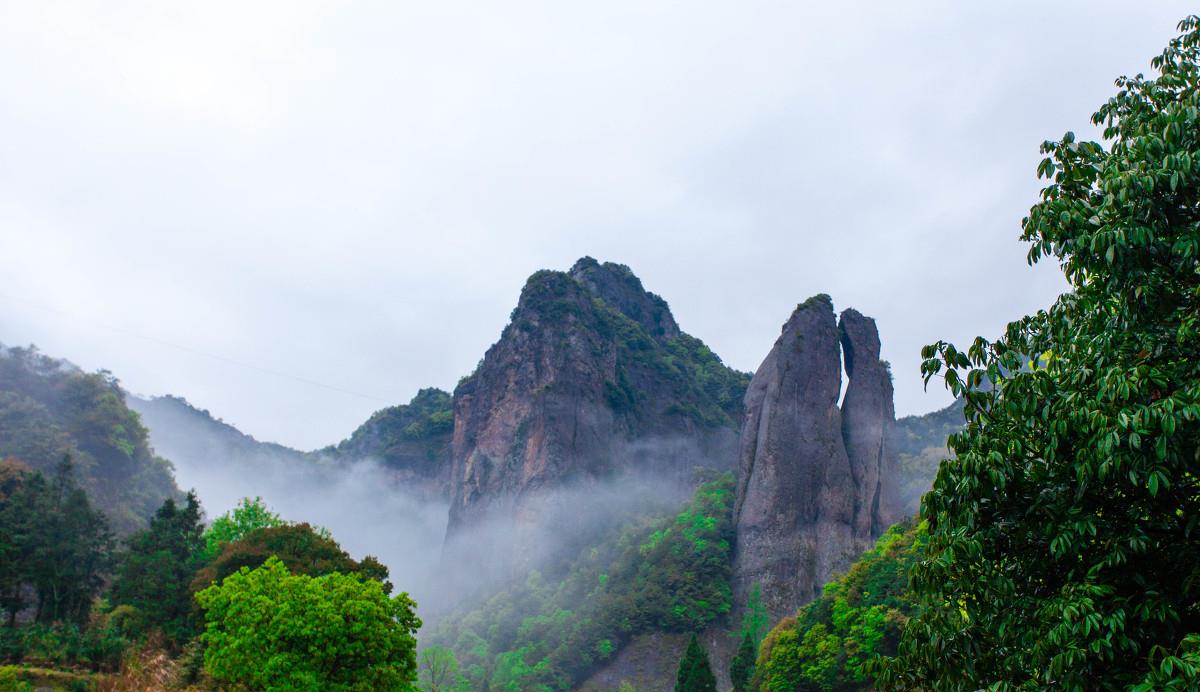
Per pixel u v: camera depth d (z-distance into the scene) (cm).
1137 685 1303
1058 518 1546
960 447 1750
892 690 1838
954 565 1686
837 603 8312
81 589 7394
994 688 1536
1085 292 1659
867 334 16088
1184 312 1487
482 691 12106
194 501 7956
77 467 15000
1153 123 1576
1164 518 1484
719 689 12000
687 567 13900
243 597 3831
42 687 4019
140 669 4481
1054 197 1727
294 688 3588
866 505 14200
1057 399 1588
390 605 3981
